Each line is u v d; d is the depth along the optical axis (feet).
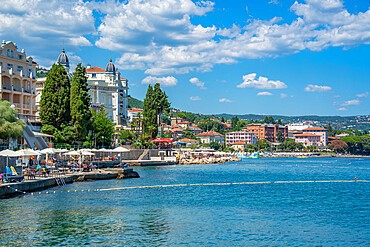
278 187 234.79
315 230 123.13
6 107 230.07
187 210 151.43
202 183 249.75
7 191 164.76
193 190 212.02
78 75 371.97
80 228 120.06
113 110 606.14
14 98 362.12
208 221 132.87
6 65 347.97
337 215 145.18
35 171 206.18
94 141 380.37
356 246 107.55
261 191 212.84
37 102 506.89
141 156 449.48
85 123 352.28
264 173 362.74
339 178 312.29
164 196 186.09
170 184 237.66
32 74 385.29
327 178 311.06
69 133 336.90
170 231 119.34
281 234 117.91
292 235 116.98
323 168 482.28
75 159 295.48
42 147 294.46
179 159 502.79
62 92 341.82
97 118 397.80
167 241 109.09
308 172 390.42
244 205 164.66
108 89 604.08
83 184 220.43
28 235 111.45
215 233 117.91
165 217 138.10
